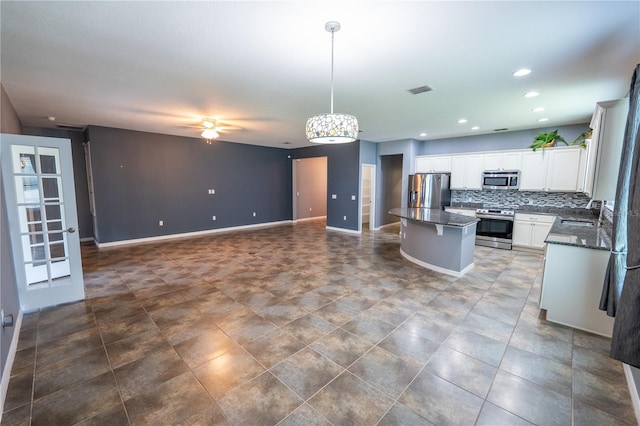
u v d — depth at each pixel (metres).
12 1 1.73
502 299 3.37
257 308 3.14
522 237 5.74
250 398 1.86
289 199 9.54
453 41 2.25
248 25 2.03
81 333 2.64
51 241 3.19
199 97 3.72
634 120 1.89
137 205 6.39
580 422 1.68
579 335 2.61
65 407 1.78
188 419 1.70
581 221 4.41
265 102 3.90
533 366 2.18
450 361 2.24
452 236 4.17
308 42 2.28
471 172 6.54
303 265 4.71
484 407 1.79
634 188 1.54
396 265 4.70
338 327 2.74
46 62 2.64
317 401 1.83
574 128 5.46
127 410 1.76
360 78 3.03
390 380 2.02
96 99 3.80
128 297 3.44
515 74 2.91
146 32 2.12
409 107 4.16
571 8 1.81
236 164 8.07
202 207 7.46
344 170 7.84
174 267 4.61
